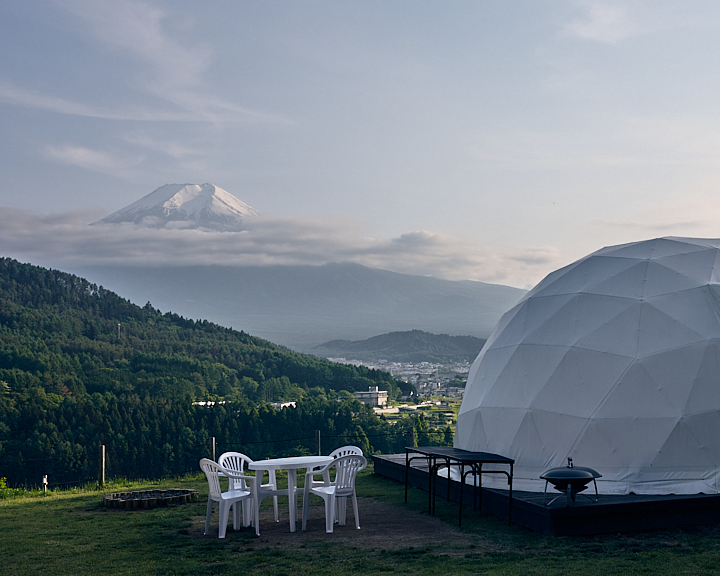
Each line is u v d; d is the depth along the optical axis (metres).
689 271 10.99
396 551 7.60
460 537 8.32
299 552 7.67
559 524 8.17
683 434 9.51
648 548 7.51
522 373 11.20
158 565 7.19
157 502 11.51
